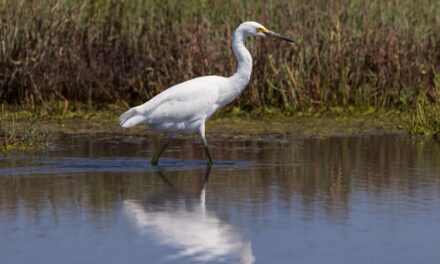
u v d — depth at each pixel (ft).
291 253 27.63
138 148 48.34
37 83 60.85
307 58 61.72
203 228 30.60
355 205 34.04
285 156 45.57
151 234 29.81
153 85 61.52
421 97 56.34
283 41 61.93
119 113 60.34
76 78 62.03
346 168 41.98
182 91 43.83
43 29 61.67
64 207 33.81
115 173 41.09
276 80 61.41
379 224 31.12
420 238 29.30
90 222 31.48
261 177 39.86
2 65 60.95
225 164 43.42
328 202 34.55
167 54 61.98
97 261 26.84
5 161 43.83
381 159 44.47
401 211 33.01
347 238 29.30
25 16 61.87
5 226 30.91
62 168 42.11
